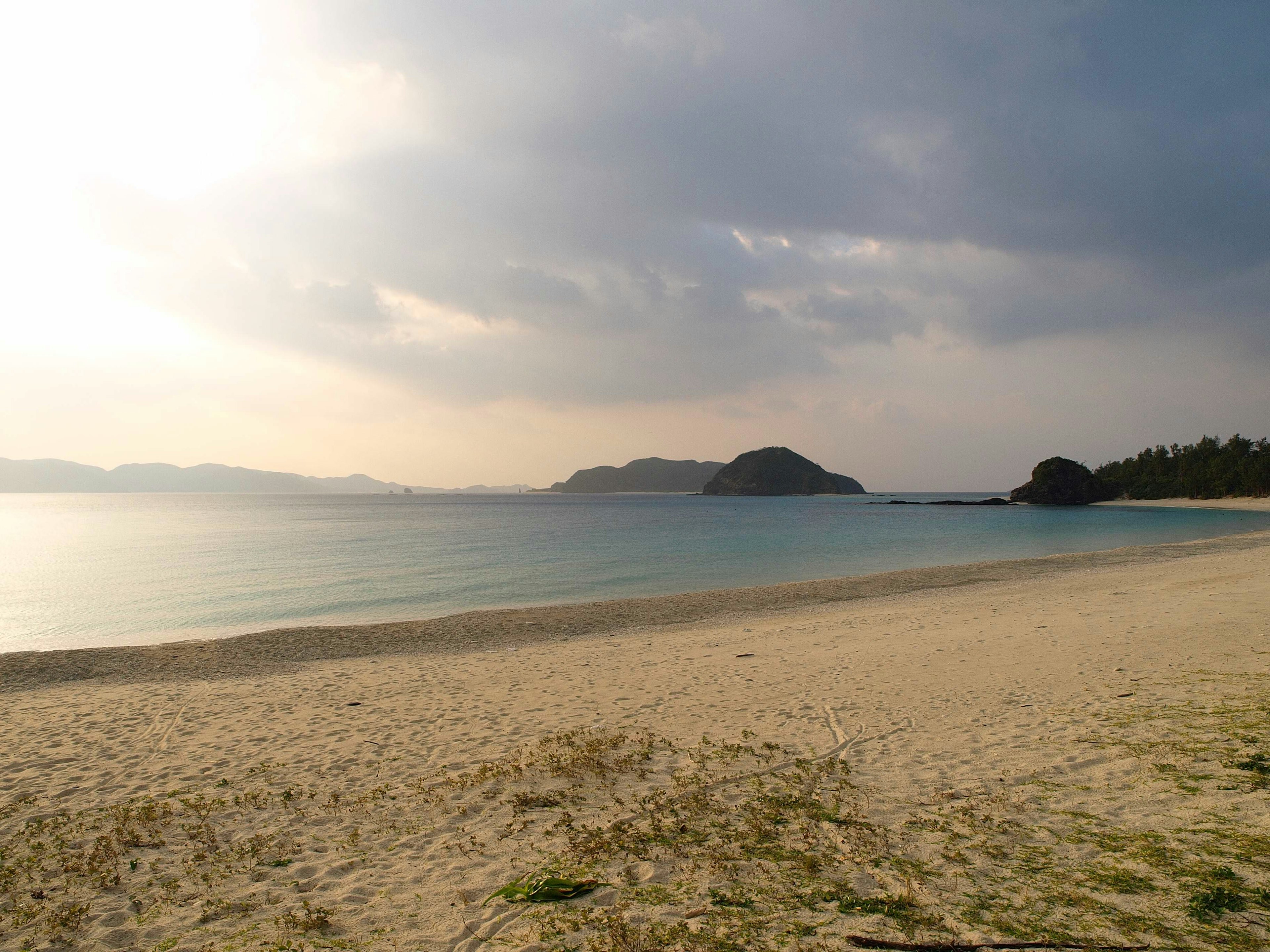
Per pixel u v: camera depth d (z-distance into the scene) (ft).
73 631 74.13
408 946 14.56
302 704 41.04
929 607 72.08
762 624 67.41
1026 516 321.52
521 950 14.10
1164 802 19.06
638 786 24.11
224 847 20.61
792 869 16.93
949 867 16.49
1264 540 141.08
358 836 20.94
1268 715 25.49
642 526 259.19
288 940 15.01
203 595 95.76
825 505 573.33
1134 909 14.01
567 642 62.28
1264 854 15.55
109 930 15.90
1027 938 13.26
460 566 126.72
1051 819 18.74
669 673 45.44
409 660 55.72
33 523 293.84
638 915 15.17
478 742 31.30
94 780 28.12
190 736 34.65
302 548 164.96
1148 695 30.89
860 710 33.30
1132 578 86.74
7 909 17.25
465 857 19.08
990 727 28.48
